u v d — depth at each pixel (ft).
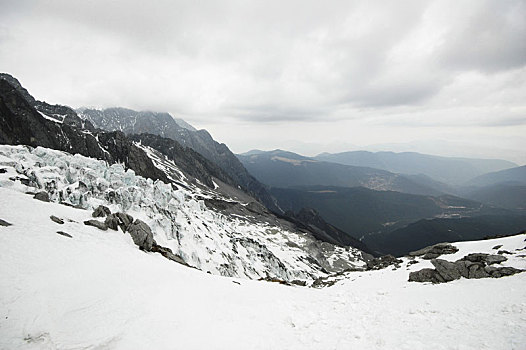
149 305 64.08
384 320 62.08
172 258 127.44
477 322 52.60
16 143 428.15
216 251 281.13
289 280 367.25
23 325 48.52
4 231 78.43
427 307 66.95
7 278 58.49
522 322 49.21
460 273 100.32
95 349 47.44
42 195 132.36
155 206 249.75
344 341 53.11
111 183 249.75
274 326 64.08
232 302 78.07
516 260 103.04
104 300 61.57
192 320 61.62
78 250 82.84
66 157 255.50
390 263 175.01
